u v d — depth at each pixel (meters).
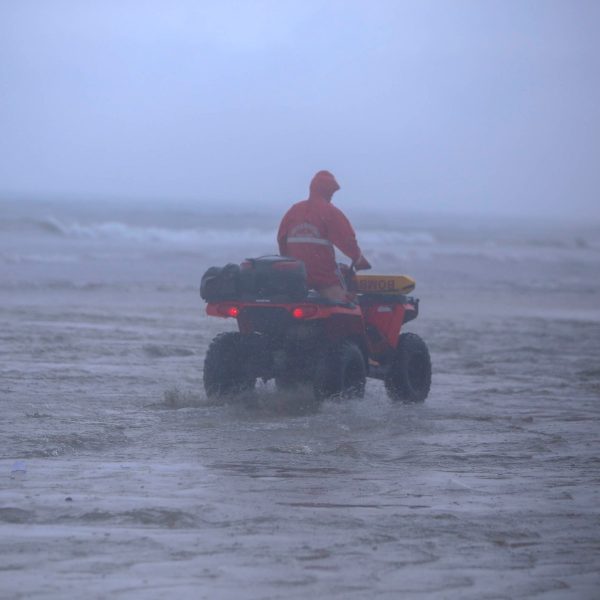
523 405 36.81
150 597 14.18
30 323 61.62
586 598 14.78
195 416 31.66
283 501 20.53
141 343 53.34
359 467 24.44
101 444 26.58
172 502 19.98
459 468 24.69
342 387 32.91
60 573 15.20
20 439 26.67
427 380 37.56
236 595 14.39
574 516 19.91
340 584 15.08
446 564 16.33
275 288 32.47
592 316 85.06
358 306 34.44
